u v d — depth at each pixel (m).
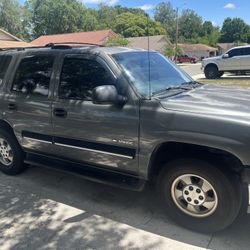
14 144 5.14
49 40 55.25
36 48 4.92
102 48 4.35
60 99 4.39
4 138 5.22
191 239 3.60
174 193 3.77
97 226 3.91
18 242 3.67
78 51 4.36
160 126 3.60
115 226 3.90
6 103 4.98
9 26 62.59
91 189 4.82
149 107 3.70
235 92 4.17
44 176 5.30
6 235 3.80
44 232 3.83
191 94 4.02
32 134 4.79
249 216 3.94
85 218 4.09
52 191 4.81
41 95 4.60
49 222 4.03
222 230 3.69
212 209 3.56
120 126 3.86
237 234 3.65
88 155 4.27
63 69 4.43
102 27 70.56
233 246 3.46
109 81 4.01
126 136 3.85
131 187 3.99
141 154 3.80
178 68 4.90
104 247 3.53
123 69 4.02
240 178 3.44
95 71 4.14
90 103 4.12
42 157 4.89
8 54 5.17
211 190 3.52
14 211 4.31
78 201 4.50
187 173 3.61
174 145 3.67
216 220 3.55
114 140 3.96
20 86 4.89
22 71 4.89
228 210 3.46
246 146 3.20
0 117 5.11
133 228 3.84
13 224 4.02
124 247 3.52
